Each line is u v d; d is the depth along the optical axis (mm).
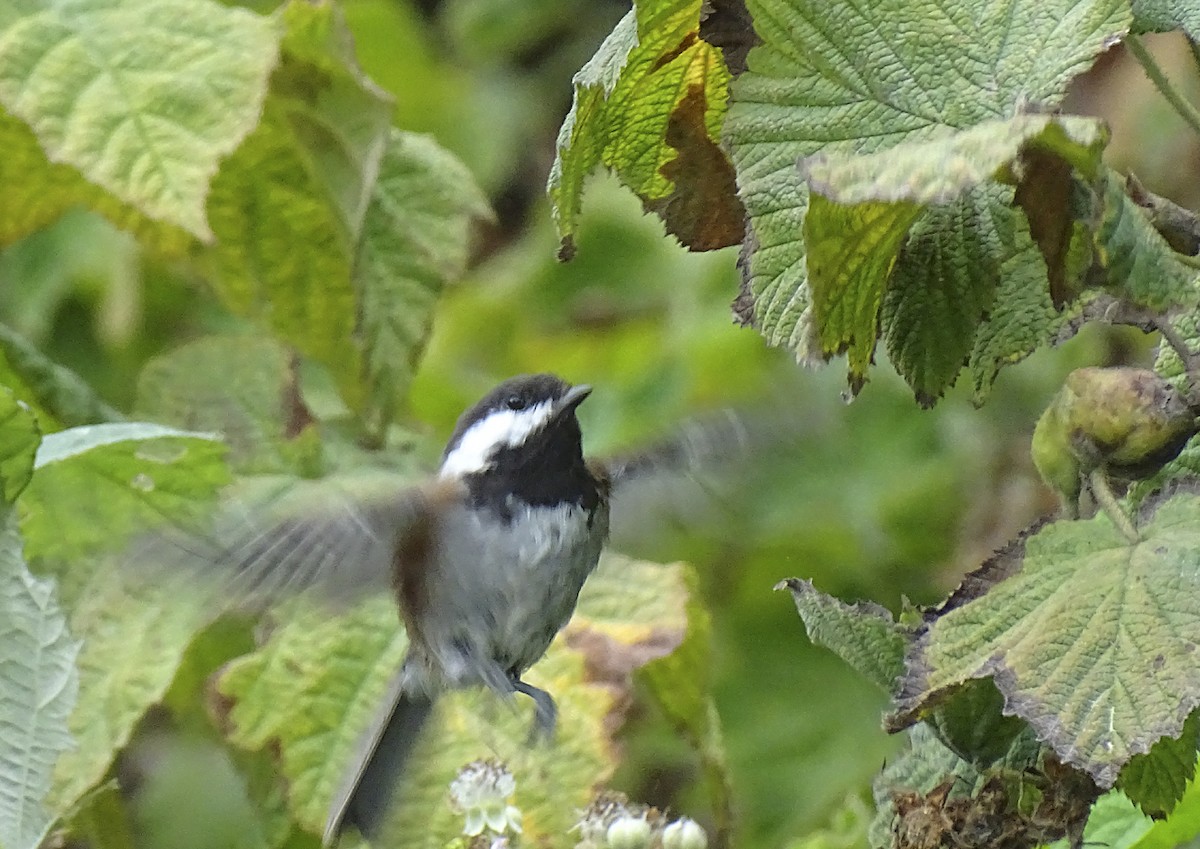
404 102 11438
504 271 10781
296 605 6223
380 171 7398
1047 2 4848
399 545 6426
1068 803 4855
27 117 5727
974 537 8734
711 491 6863
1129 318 4871
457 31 11844
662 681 7234
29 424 5629
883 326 5211
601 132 5418
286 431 7422
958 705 4914
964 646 4711
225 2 10086
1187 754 4820
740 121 4941
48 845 6363
